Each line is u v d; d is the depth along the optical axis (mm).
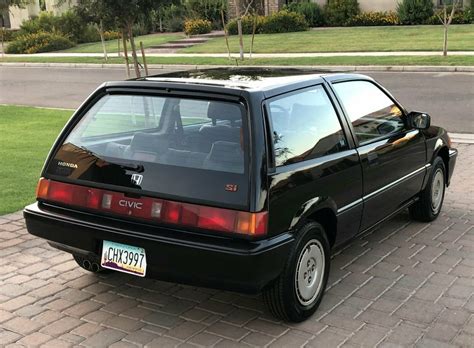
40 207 4211
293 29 31406
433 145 5859
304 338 3768
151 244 3668
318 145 4160
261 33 31719
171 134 3977
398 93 14414
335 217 4238
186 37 33156
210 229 3539
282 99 3945
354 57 21125
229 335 3818
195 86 3920
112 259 3887
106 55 26688
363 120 4820
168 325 3965
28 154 9336
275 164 3674
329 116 4402
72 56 28875
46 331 3895
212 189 3570
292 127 3953
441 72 17891
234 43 28500
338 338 3758
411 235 5656
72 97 16750
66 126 4262
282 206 3648
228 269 3496
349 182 4367
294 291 3846
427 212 5926
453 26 28328
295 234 3777
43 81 20828
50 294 4445
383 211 5043
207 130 3820
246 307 4211
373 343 3691
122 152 3975
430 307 4172
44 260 5109
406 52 21703
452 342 3699
